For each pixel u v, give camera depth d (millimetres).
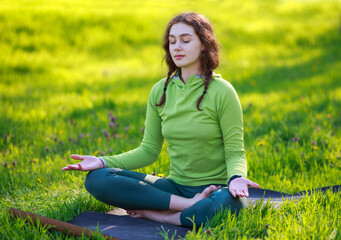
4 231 3611
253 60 16688
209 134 4086
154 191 3996
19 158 6332
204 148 4129
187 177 4242
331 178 5621
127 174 4141
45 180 5520
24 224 3750
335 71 14672
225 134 4102
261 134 7938
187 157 4191
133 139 7754
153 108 4434
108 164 4223
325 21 22734
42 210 4395
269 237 3461
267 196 4809
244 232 3578
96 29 18359
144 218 4160
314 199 4293
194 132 4074
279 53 17719
